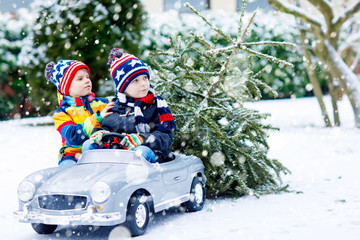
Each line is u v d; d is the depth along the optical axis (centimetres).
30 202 425
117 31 1235
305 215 479
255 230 431
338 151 899
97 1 1222
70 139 512
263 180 600
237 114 580
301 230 425
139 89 505
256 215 488
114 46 1229
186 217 498
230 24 1823
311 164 791
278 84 2053
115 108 513
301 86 2119
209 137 555
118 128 504
